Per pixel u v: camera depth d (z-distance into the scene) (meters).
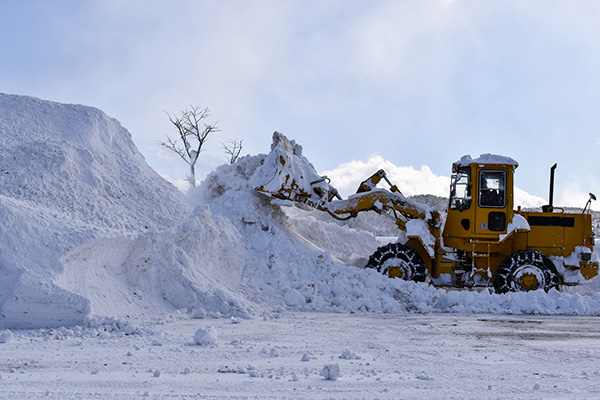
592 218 15.61
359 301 13.75
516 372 6.96
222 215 16.27
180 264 12.26
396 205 16.50
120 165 14.88
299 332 9.93
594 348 8.70
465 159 15.68
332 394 5.77
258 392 5.78
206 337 8.41
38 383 6.02
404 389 6.03
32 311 9.51
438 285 15.71
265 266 15.04
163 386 5.96
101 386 5.93
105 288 10.79
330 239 20.00
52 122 14.91
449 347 8.66
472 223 15.38
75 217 11.84
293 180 16.34
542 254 15.30
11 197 11.49
